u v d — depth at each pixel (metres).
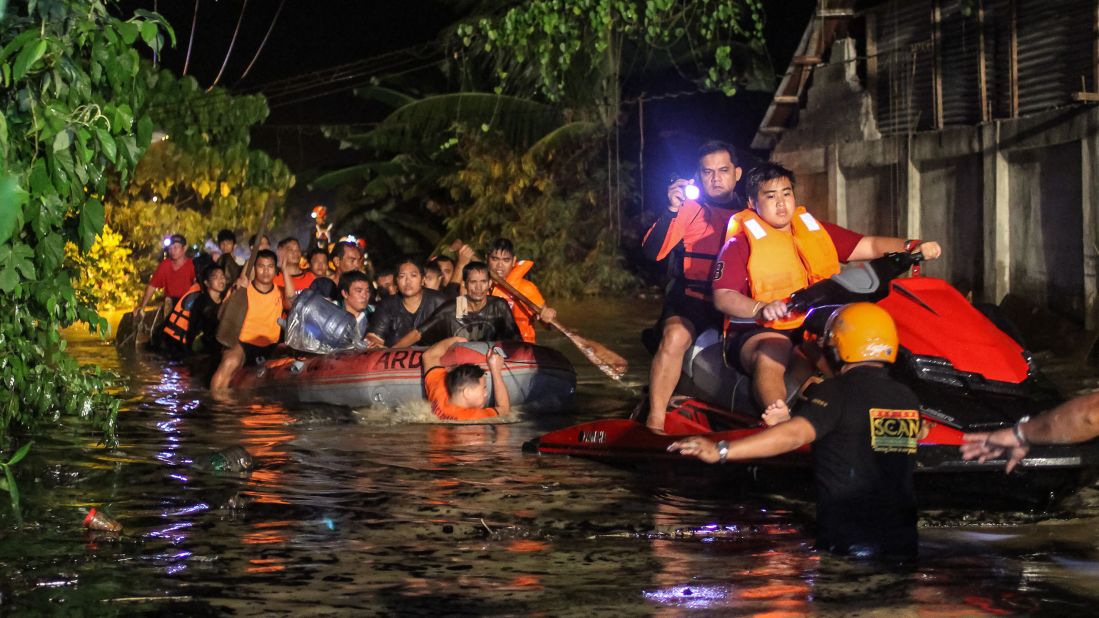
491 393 9.55
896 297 6.43
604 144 26.27
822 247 6.52
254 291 11.64
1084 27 12.33
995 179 13.10
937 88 14.62
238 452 7.01
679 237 7.19
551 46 15.52
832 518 5.09
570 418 9.09
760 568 4.86
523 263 10.84
